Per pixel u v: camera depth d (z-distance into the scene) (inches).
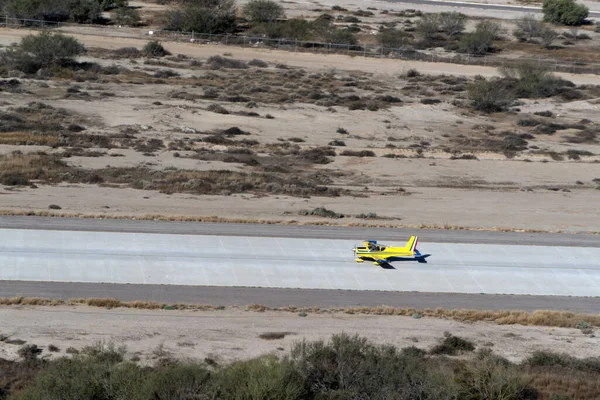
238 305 6476.4
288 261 7455.7
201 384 4643.2
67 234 7662.4
